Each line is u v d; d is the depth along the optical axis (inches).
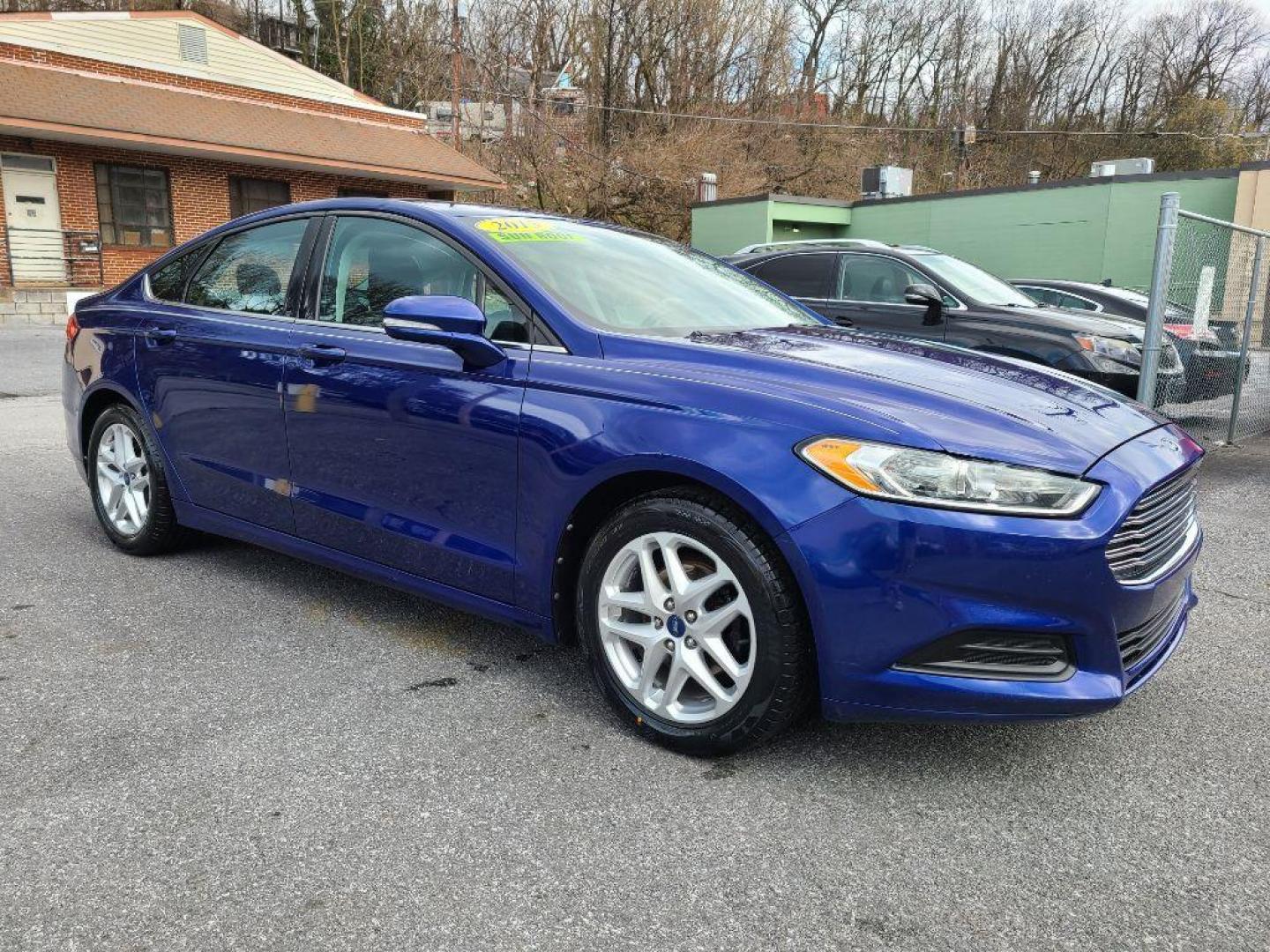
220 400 138.9
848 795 90.5
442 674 116.4
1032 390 101.3
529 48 1503.4
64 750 95.3
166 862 77.5
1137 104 2095.2
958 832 84.8
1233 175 811.4
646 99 1531.7
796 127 1590.8
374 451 119.3
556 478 101.2
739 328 122.5
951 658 84.8
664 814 86.7
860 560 84.0
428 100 1462.8
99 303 166.2
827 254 311.4
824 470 85.9
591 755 97.0
